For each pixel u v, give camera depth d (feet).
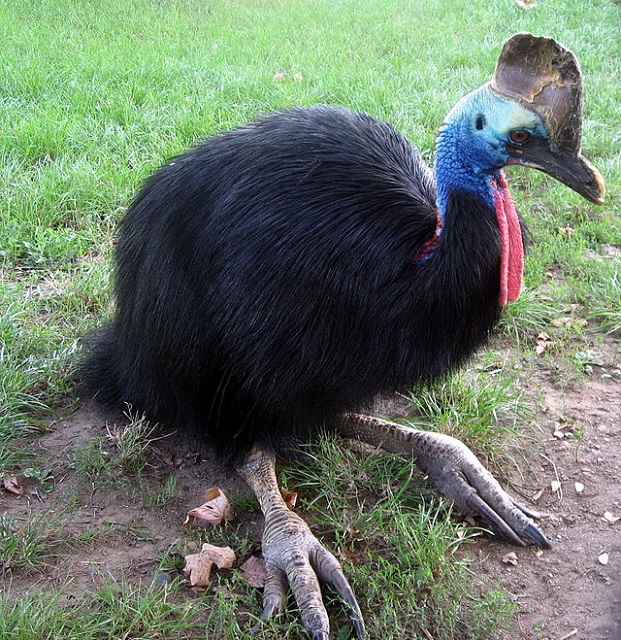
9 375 5.99
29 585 4.88
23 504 5.35
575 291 7.16
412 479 5.49
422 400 6.02
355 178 4.75
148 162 8.32
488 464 5.67
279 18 13.37
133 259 5.35
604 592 4.90
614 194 8.34
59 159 8.40
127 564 5.01
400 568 4.94
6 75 10.16
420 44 12.21
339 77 10.49
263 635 4.58
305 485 5.48
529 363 6.51
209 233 4.87
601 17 13.64
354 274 4.65
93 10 13.43
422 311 4.66
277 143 4.90
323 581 4.82
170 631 4.65
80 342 6.39
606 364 6.55
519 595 4.89
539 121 4.42
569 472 5.63
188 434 5.69
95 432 5.83
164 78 10.45
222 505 5.26
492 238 4.64
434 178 5.03
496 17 13.52
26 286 6.98
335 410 5.18
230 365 4.94
